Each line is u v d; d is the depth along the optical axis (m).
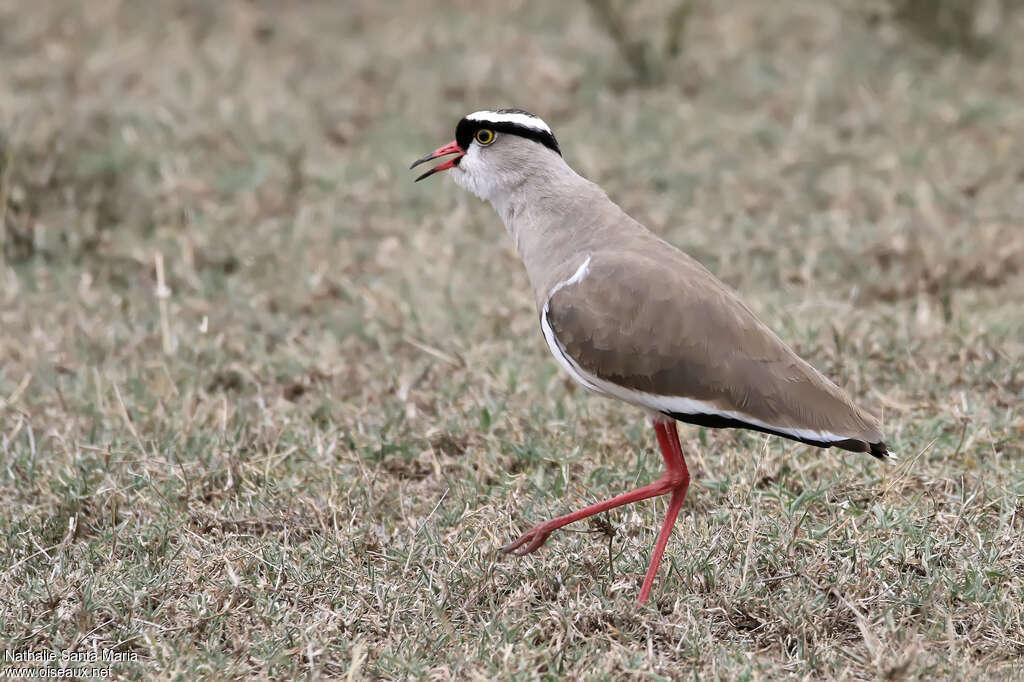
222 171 19.77
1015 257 16.86
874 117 21.33
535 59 23.94
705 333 10.32
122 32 25.44
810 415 10.14
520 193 11.75
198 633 9.84
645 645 9.77
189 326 15.70
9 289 16.50
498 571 10.63
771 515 11.19
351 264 17.28
